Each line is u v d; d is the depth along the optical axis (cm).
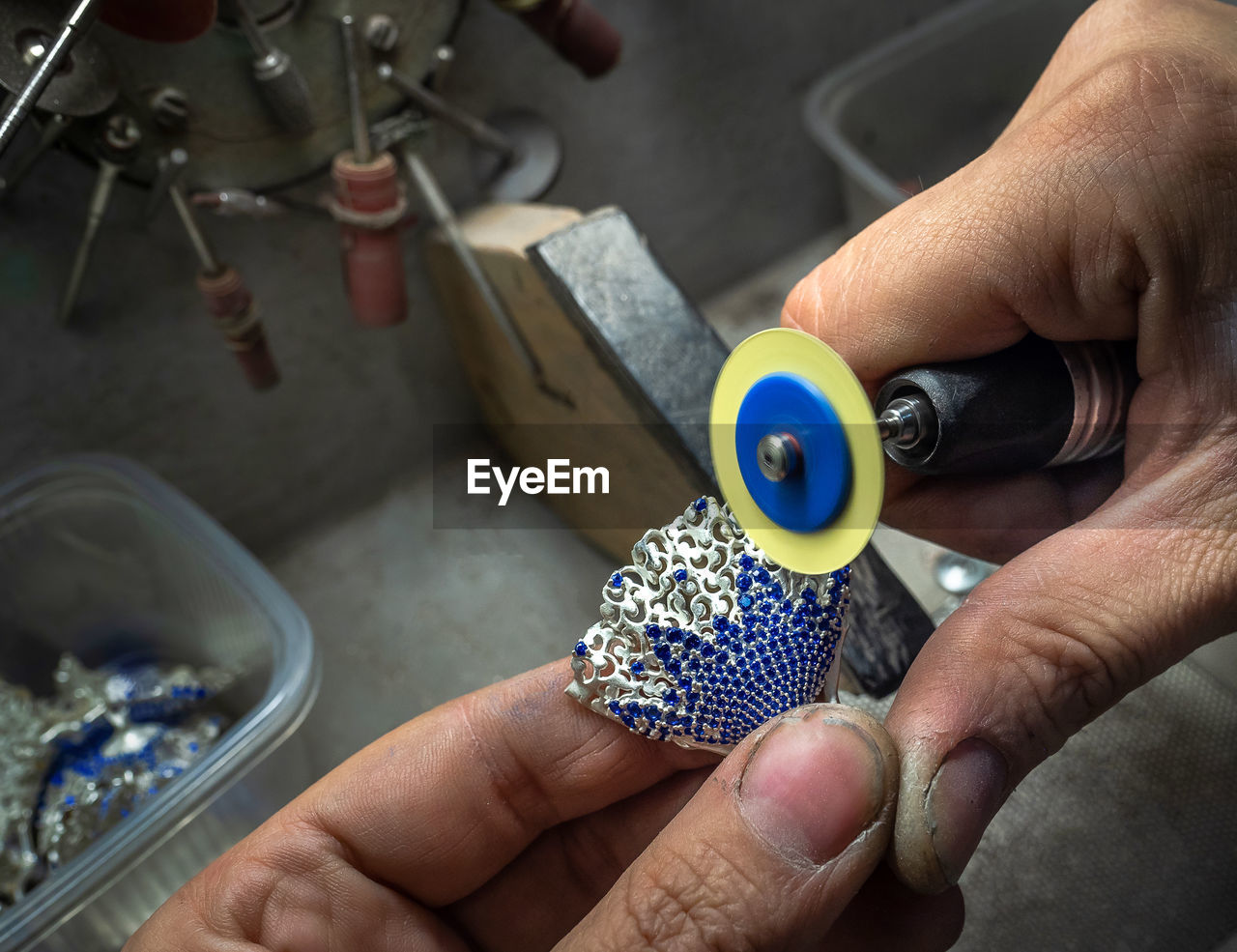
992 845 19
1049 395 16
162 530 28
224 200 24
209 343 29
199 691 28
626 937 14
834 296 17
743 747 14
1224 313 15
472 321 30
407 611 32
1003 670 14
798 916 14
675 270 39
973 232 15
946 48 37
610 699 16
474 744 17
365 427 34
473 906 18
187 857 23
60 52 19
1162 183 15
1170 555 15
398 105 26
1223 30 16
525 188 31
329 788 17
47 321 27
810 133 37
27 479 28
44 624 30
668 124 35
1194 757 19
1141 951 18
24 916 22
